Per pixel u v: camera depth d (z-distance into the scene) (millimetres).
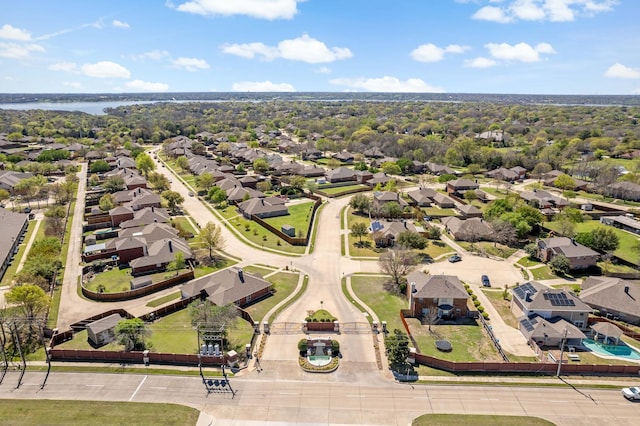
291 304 73938
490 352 61156
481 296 78000
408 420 47750
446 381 54688
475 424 47031
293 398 51219
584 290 76125
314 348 60781
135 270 84312
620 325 66750
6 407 49344
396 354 55844
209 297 72625
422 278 74000
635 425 47406
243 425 46844
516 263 93062
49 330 64188
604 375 56156
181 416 47938
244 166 198750
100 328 62344
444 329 67375
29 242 101500
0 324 60531
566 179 155250
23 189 134250
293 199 146250
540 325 63531
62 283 81125
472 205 128250
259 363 57938
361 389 52938
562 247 90812
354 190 155500
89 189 150875
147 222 109062
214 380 54500
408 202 139875
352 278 84688
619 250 99562
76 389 52781
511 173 175625
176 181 170625
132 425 46438
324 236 109125
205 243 99938
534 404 50625
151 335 63281
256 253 97438
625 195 144000
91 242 100375
